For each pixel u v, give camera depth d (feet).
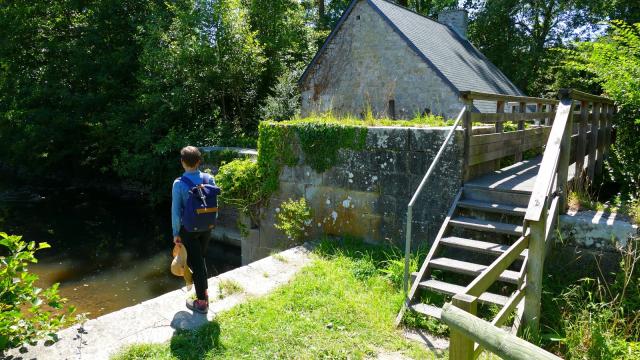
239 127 46.26
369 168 20.79
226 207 32.14
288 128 23.54
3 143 54.60
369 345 12.48
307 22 74.02
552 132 14.66
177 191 13.61
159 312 14.15
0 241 12.07
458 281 16.17
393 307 14.48
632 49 23.21
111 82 47.44
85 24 51.88
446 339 12.93
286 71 52.21
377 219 20.70
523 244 12.32
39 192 51.78
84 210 43.14
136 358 11.66
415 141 19.22
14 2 50.44
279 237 24.72
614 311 13.57
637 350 11.74
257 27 53.47
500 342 6.09
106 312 20.95
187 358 11.62
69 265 28.07
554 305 14.24
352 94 52.80
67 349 11.94
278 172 24.29
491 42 79.61
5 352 11.35
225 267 28.27
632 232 14.67
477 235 17.58
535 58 74.49
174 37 44.96
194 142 41.01
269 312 14.05
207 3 44.37
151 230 36.55
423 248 18.74
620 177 24.11
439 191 18.67
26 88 49.39
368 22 50.49
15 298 11.59
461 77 48.62
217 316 13.87
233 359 11.66
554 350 12.53
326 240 21.26
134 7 50.72
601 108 24.77
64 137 51.37
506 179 18.88
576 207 17.03
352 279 16.71
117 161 44.21
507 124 24.20
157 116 42.37
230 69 43.68
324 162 22.29
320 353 11.94
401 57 48.29
